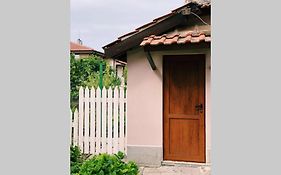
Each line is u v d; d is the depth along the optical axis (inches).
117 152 317.4
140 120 303.4
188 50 291.1
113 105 323.9
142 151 301.1
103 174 176.2
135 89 305.6
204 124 289.1
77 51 819.4
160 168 286.5
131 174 183.8
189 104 294.2
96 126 324.8
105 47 305.0
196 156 291.1
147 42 276.4
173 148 297.9
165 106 300.2
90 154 324.5
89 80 507.5
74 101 473.7
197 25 300.8
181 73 296.5
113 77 513.0
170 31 307.9
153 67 298.2
